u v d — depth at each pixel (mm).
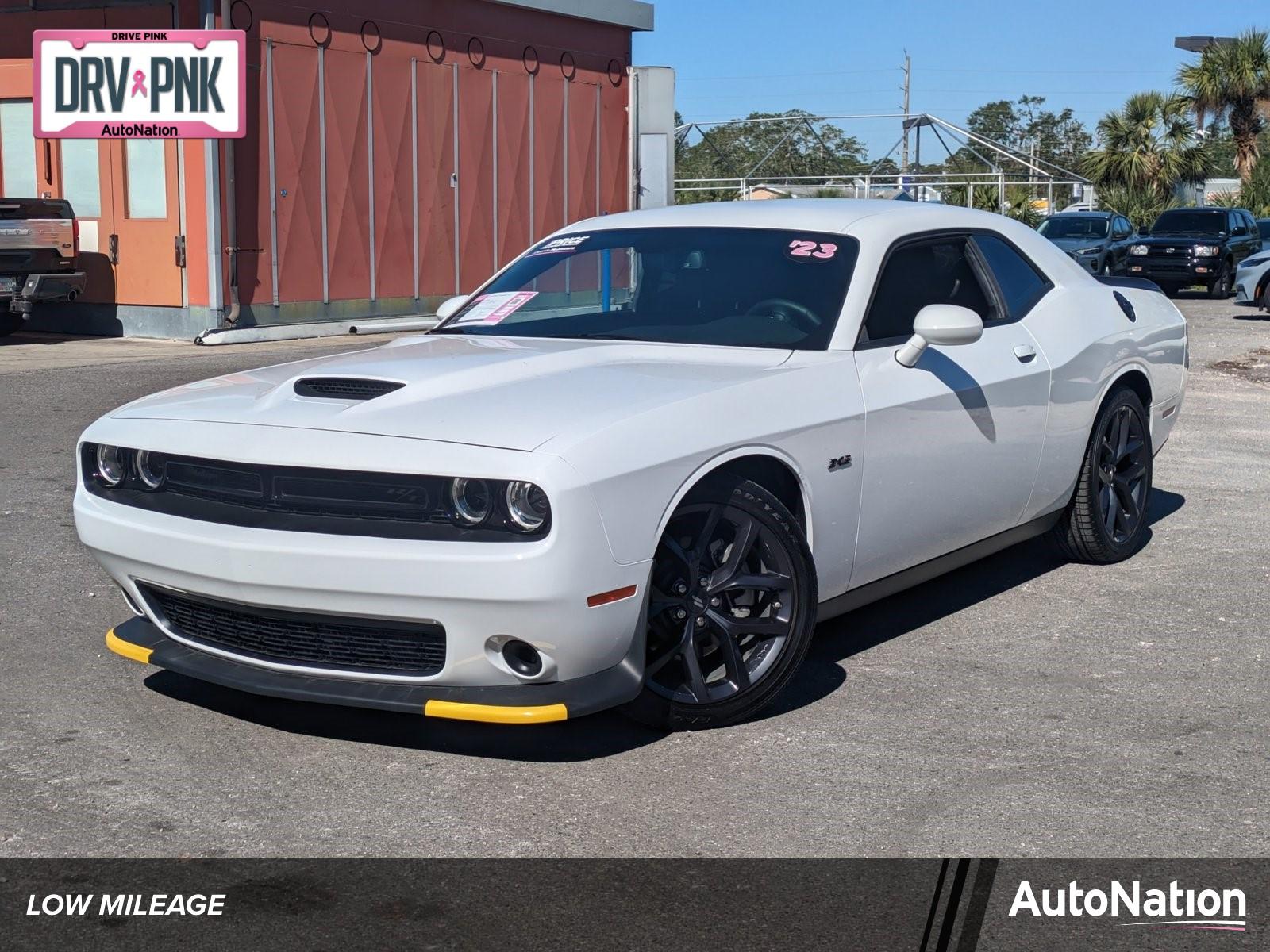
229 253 14414
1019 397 4926
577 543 3340
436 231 16984
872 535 4316
